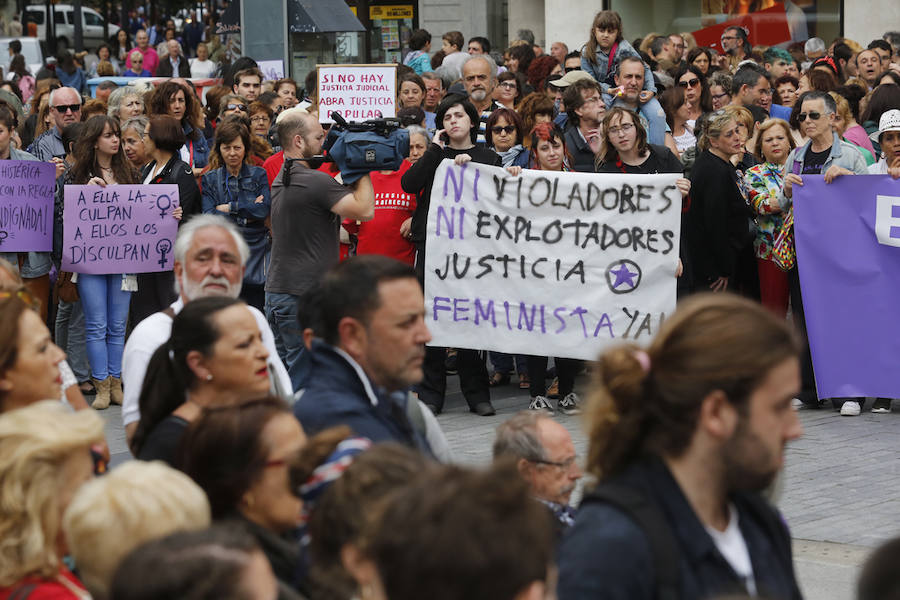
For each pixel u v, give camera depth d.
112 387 9.25
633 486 2.28
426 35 17.55
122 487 2.44
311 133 7.54
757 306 2.31
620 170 8.65
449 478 1.77
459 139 8.69
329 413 3.37
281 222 7.51
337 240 7.62
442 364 8.83
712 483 2.29
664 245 8.44
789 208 8.70
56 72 21.92
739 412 2.22
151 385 3.90
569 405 8.67
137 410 4.48
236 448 2.94
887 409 8.64
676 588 2.20
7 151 9.14
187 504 2.46
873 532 5.89
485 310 8.65
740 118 8.73
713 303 2.31
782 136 8.82
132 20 41.53
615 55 12.66
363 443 2.73
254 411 3.00
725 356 2.21
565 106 9.61
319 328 3.50
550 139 8.80
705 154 8.70
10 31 35.56
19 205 8.85
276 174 8.86
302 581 2.82
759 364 2.20
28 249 8.93
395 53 26.98
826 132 8.73
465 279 8.66
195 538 1.96
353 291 3.42
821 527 6.00
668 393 2.25
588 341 8.52
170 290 9.23
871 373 8.48
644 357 2.31
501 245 8.62
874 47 15.05
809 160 8.77
